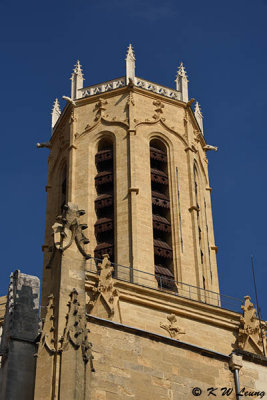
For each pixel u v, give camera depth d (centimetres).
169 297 7106
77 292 3950
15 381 3891
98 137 8469
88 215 7994
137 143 8312
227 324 7175
